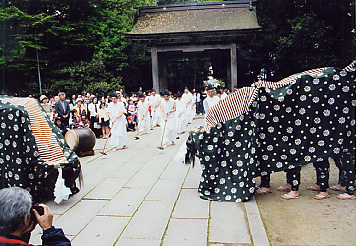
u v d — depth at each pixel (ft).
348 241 10.11
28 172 13.84
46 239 6.03
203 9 65.57
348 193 13.69
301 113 13.65
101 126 36.04
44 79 61.36
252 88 14.10
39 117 14.71
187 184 16.93
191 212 12.99
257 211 12.79
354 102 13.33
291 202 13.73
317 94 13.47
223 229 11.34
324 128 13.53
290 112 13.75
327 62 36.27
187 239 10.68
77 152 24.91
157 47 61.57
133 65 77.30
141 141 32.45
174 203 14.14
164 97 27.68
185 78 103.86
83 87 61.98
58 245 5.96
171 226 11.73
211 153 14.42
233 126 14.24
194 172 19.35
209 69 120.78
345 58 28.68
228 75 68.39
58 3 62.23
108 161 23.21
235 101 14.34
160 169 20.34
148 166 21.26
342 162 13.73
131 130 42.09
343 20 28.91
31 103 14.80
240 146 14.19
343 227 11.08
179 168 20.43
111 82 66.54
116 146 27.37
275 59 51.08
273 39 53.11
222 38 59.31
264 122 13.98
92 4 67.05
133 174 19.34
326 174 13.83
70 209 13.83
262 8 57.88
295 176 14.10
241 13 63.05
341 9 30.63
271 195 14.83
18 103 14.19
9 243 5.23
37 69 58.80
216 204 13.79
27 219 5.63
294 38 40.27
